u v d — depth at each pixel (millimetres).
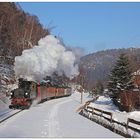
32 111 38438
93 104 70188
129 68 66438
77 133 21719
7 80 55219
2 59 63688
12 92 41438
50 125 25500
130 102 55688
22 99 40625
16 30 76688
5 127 23578
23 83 42031
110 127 24562
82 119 31688
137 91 59031
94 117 30859
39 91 52094
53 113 37062
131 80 65688
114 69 68625
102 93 130375
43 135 20344
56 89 75938
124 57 66812
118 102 62625
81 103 64125
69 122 28297
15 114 33594
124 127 22141
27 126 24469
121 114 50312
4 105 42156
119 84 66062
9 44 69688
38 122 27328
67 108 47312
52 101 65562
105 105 68438
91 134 21469
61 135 20562
